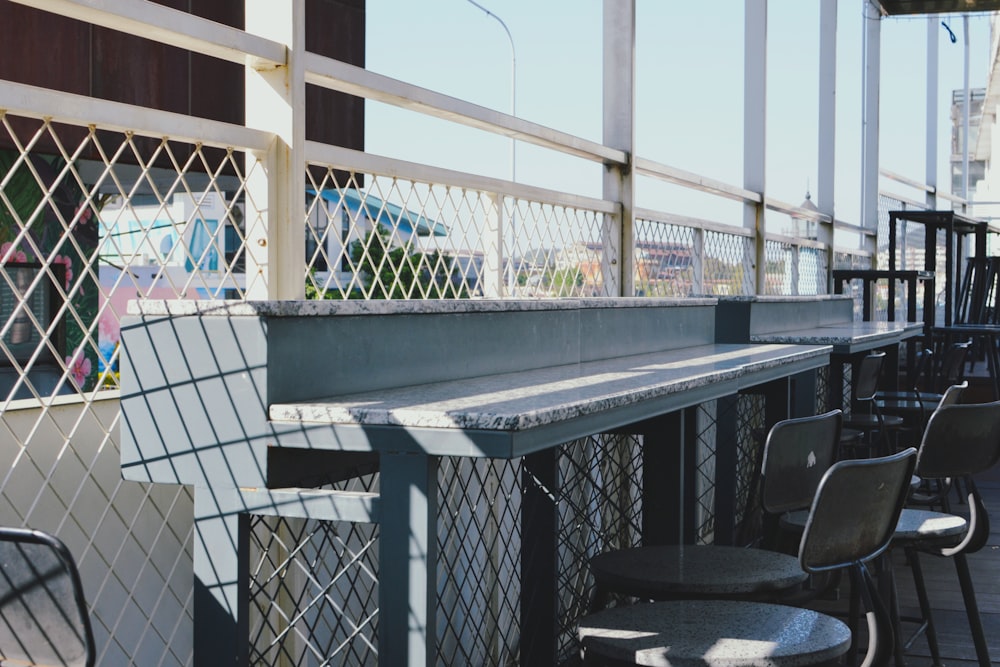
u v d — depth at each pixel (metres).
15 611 1.18
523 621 2.51
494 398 1.62
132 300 1.59
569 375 2.12
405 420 1.42
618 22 3.66
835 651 1.58
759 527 3.76
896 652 2.45
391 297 2.33
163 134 1.68
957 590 3.83
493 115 2.75
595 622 1.72
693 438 2.96
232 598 1.56
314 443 1.48
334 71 2.14
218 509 1.55
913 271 7.36
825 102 7.50
